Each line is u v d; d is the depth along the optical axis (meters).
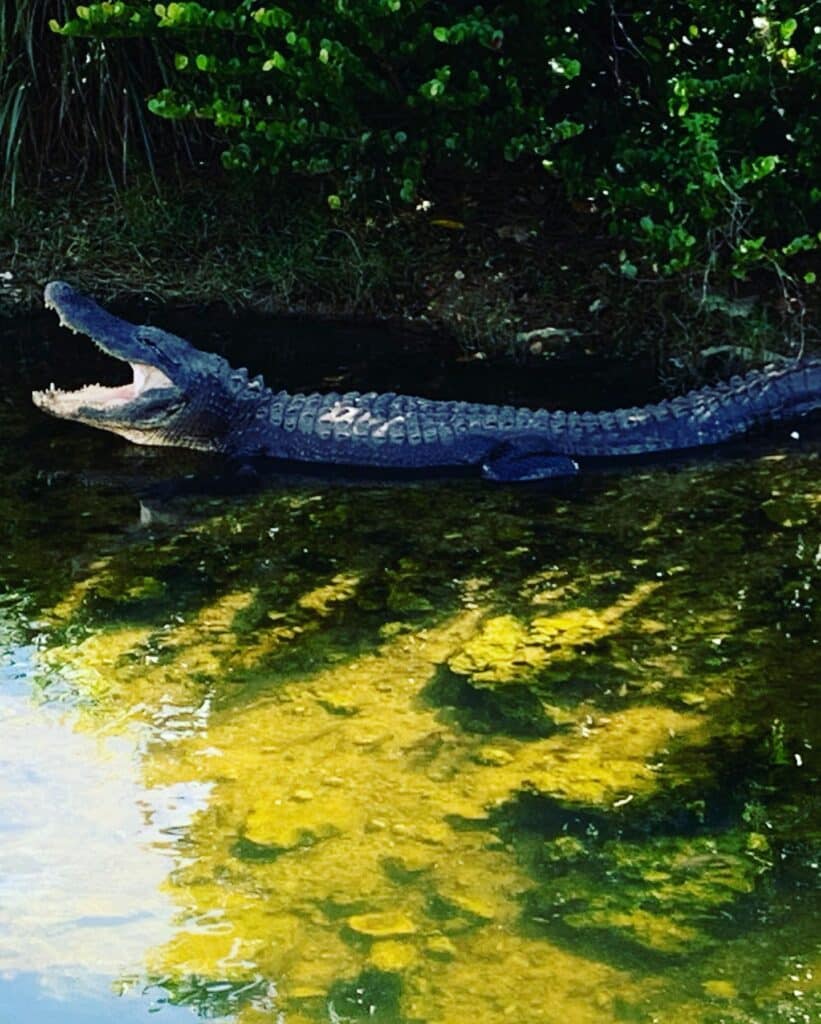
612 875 4.94
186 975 4.46
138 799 5.31
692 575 7.06
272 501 8.07
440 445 8.61
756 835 5.15
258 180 11.23
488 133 9.64
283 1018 4.28
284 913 4.73
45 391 9.20
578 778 5.48
